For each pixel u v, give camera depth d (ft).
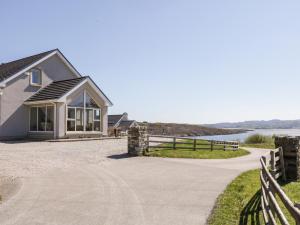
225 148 78.28
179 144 80.79
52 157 57.57
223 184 38.83
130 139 64.34
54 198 31.76
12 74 92.38
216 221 25.12
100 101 100.17
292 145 48.67
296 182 47.39
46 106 92.12
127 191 34.91
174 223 24.80
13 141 85.66
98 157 59.82
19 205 29.27
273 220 20.52
